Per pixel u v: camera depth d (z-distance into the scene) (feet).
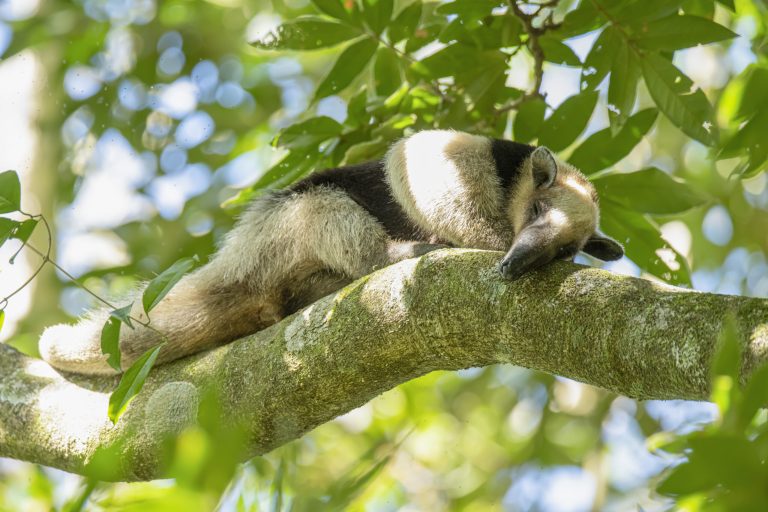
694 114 33.04
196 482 18.16
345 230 33.40
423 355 25.36
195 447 18.40
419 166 33.19
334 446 60.54
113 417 24.35
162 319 32.96
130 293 34.96
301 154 38.40
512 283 23.98
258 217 35.01
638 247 37.55
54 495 42.06
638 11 32.37
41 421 29.07
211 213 53.01
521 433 60.34
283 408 26.37
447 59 36.52
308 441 59.06
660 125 63.87
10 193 25.81
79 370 30.99
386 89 37.99
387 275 25.99
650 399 21.80
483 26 36.24
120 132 56.44
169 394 27.32
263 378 26.58
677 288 21.88
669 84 33.06
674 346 20.57
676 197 36.01
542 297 23.35
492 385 60.59
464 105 37.04
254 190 38.93
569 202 30.37
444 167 33.01
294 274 34.30
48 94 57.77
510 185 33.09
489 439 61.67
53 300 54.95
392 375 25.88
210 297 33.91
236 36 60.54
